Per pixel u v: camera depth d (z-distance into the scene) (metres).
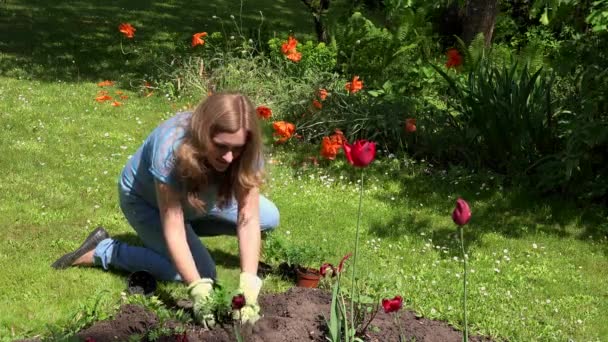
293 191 6.87
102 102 9.55
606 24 7.59
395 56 9.99
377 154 7.93
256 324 3.89
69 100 9.55
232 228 4.85
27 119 8.47
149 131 8.53
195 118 3.74
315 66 9.85
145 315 4.03
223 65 10.17
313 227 6.00
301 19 17.56
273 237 5.11
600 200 6.96
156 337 3.75
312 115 8.61
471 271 5.38
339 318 3.69
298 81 9.54
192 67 10.37
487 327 4.41
